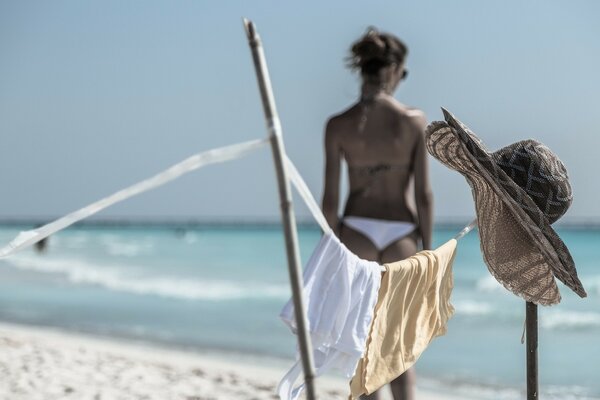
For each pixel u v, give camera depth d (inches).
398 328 133.3
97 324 683.4
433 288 141.3
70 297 933.2
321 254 113.3
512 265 146.1
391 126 180.9
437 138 138.3
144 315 757.9
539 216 133.7
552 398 391.5
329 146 187.2
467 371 462.6
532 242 145.1
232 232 4030.5
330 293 116.0
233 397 309.4
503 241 145.7
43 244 1988.2
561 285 1016.9
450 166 142.7
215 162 92.7
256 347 545.6
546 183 139.9
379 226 180.7
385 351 131.1
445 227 4968.0
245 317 738.8
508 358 511.5
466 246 1931.6
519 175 140.6
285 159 94.5
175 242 2723.9
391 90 186.9
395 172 181.8
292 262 94.1
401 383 179.0
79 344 545.6
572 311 778.8
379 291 125.0
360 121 182.5
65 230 4746.6
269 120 93.6
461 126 131.2
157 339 586.6
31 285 1082.1
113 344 554.9
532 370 147.6
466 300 910.4
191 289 1051.9
